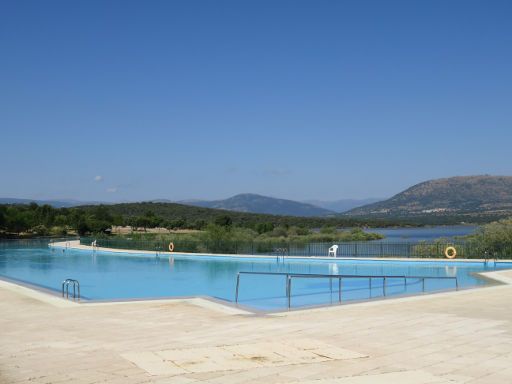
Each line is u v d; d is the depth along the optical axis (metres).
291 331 9.41
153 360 7.21
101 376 6.43
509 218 30.23
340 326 9.88
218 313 11.51
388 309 12.04
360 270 26.03
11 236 62.91
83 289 21.86
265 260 31.28
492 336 8.93
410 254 31.12
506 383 6.24
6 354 7.72
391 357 7.44
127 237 50.78
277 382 6.20
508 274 21.02
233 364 6.99
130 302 13.09
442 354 7.63
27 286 16.94
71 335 9.23
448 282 20.86
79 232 68.81
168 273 26.67
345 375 6.51
